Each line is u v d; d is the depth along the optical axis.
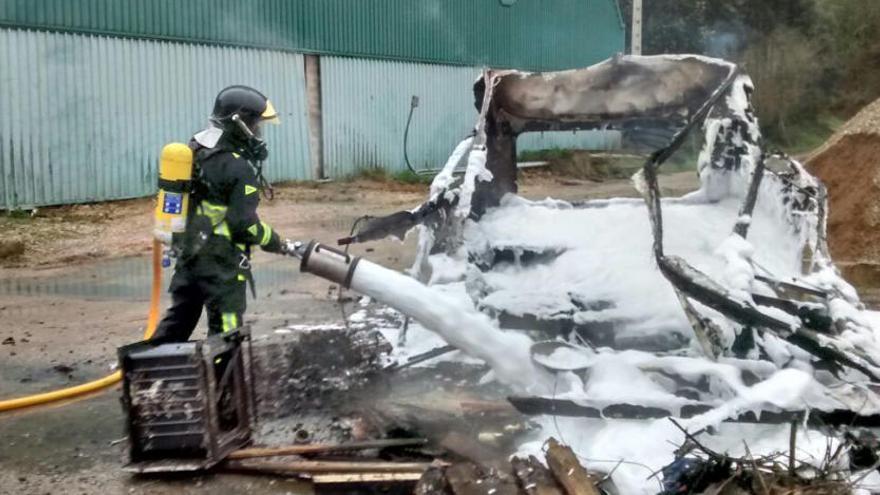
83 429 4.86
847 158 10.11
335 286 9.09
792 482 3.54
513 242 5.52
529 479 3.58
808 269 5.39
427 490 3.62
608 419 4.21
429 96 26.91
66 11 16.62
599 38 35.94
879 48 40.38
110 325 7.54
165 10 18.61
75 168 16.97
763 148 5.25
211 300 4.61
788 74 38.84
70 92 16.81
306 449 4.20
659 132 6.88
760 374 4.25
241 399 4.34
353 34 23.67
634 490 3.63
